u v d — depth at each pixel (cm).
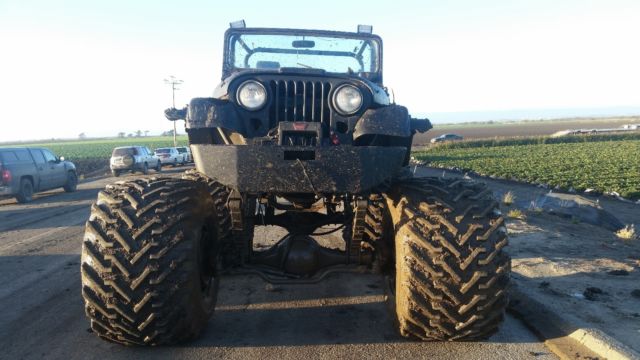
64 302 496
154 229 317
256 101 366
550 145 5509
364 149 326
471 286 315
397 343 371
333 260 442
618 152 4019
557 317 409
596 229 977
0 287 558
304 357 346
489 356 350
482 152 4766
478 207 335
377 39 566
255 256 448
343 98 366
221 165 327
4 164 1563
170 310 321
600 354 350
